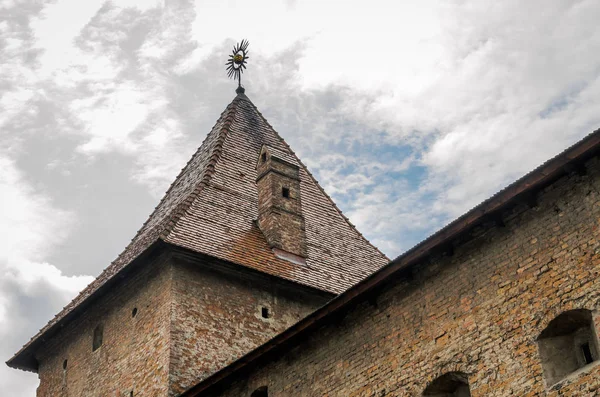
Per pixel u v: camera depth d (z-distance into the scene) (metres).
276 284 27.78
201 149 34.16
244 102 35.84
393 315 18.97
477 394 16.70
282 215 29.72
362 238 32.22
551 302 16.27
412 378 18.00
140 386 25.80
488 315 17.17
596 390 15.13
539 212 17.08
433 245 18.16
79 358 29.30
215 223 28.64
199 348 25.73
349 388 19.14
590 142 16.05
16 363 31.80
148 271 27.69
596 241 16.05
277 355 21.09
